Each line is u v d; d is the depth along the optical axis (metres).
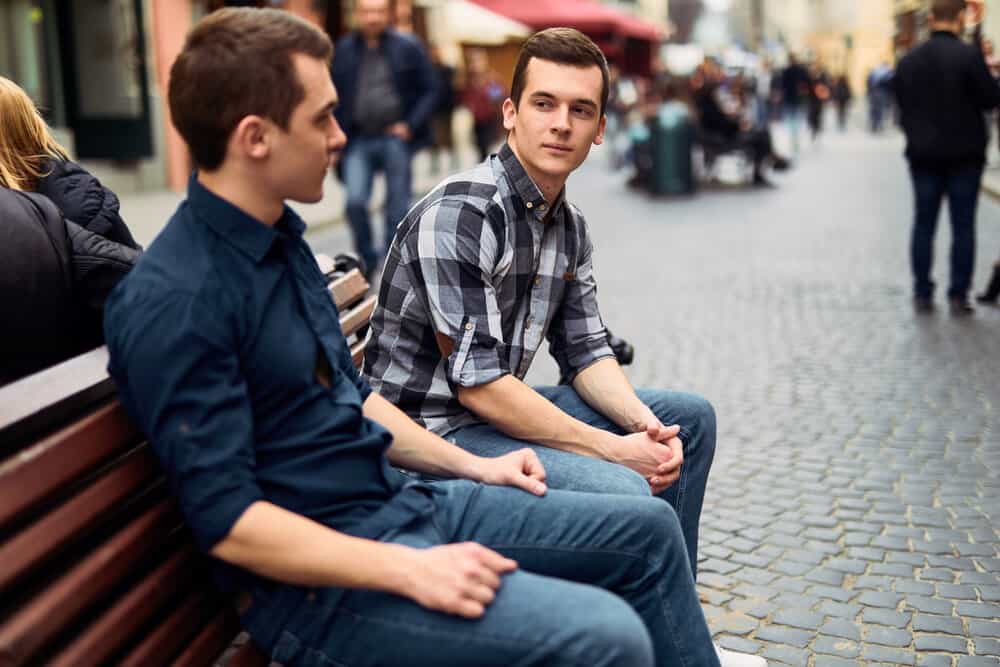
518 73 2.54
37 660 1.50
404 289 2.52
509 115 2.57
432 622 1.72
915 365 5.71
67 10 14.37
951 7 6.88
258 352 1.78
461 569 1.71
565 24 19.14
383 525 1.89
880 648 2.83
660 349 6.25
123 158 14.85
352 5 17.75
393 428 2.23
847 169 18.94
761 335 6.55
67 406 1.62
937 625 2.95
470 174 2.54
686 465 2.71
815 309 7.28
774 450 4.42
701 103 16.86
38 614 1.43
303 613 1.81
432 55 17.61
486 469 2.18
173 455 1.66
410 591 1.69
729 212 13.28
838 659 2.78
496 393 2.42
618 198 15.62
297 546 1.66
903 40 25.70
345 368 2.12
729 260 9.50
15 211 2.23
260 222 1.80
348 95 8.09
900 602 3.09
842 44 53.91
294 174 1.80
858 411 4.91
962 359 5.80
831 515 3.73
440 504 2.10
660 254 9.98
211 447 1.66
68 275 2.30
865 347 6.16
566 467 2.38
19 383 1.68
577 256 2.71
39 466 1.48
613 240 11.06
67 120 14.55
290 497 1.84
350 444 1.89
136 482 1.73
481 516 2.09
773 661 2.78
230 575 1.87
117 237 2.66
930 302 7.12
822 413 4.91
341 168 8.34
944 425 4.67
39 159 2.58
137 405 1.69
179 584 1.81
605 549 2.04
